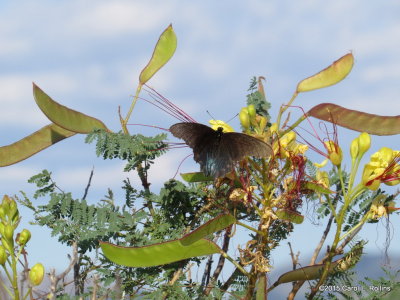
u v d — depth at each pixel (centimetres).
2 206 452
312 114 557
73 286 544
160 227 607
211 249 499
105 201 622
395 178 491
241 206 611
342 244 576
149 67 632
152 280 580
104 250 488
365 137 487
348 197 492
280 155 500
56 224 575
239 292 559
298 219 505
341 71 556
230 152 475
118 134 591
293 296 560
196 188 626
